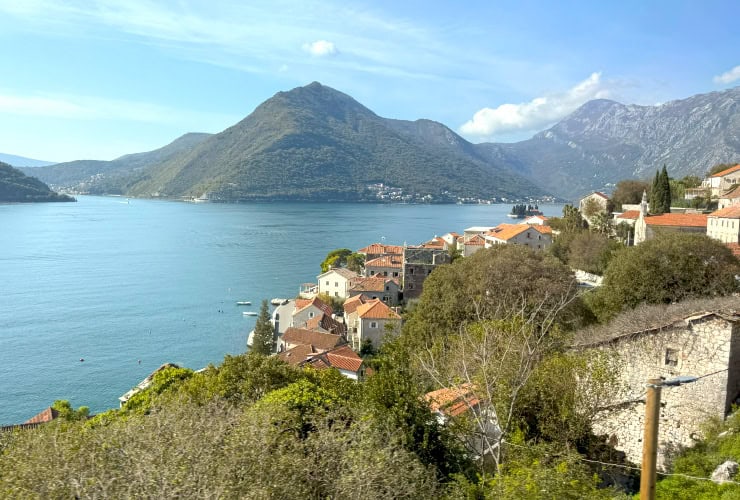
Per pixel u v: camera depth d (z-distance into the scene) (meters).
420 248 117.81
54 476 18.17
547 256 68.06
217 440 20.12
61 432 23.36
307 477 20.27
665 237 54.59
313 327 86.81
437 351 41.38
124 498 17.03
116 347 101.56
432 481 23.06
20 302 131.62
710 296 47.31
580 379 29.47
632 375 30.42
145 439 20.36
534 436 28.69
